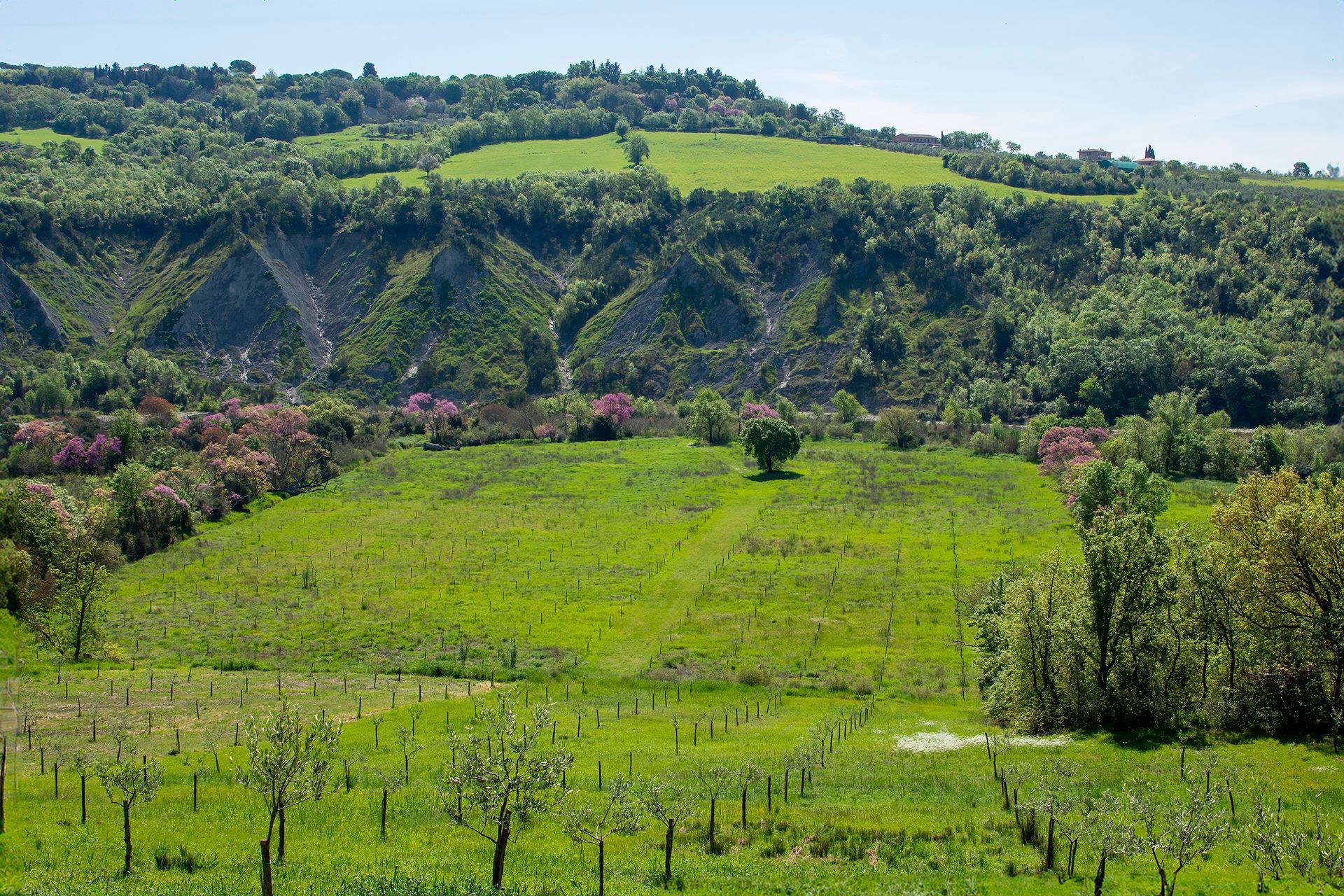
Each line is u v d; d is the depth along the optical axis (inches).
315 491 4722.0
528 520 4160.9
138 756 1716.3
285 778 1090.1
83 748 1756.9
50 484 3927.2
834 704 2233.0
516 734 1116.5
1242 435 5398.6
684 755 1775.3
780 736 1936.5
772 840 1327.5
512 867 1220.5
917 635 2736.2
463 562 3550.7
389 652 2635.3
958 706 2214.6
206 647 2657.5
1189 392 6013.8
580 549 3718.0
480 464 5305.1
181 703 2107.5
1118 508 2379.4
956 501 4387.3
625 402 6294.3
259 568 3469.5
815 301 7672.2
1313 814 1259.8
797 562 3481.8
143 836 1307.8
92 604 2598.4
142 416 5275.6
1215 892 1081.4
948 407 6250.0
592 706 2196.1
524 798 1072.8
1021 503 4323.3
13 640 2541.8
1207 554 1888.5
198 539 3833.7
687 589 3218.5
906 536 3796.8
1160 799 1339.8
